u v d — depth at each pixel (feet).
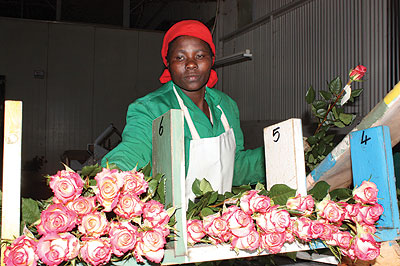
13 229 2.15
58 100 25.09
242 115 19.49
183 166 2.50
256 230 2.60
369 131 3.02
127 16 26.76
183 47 4.27
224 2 21.58
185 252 2.45
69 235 2.11
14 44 24.67
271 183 3.07
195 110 4.37
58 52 25.25
